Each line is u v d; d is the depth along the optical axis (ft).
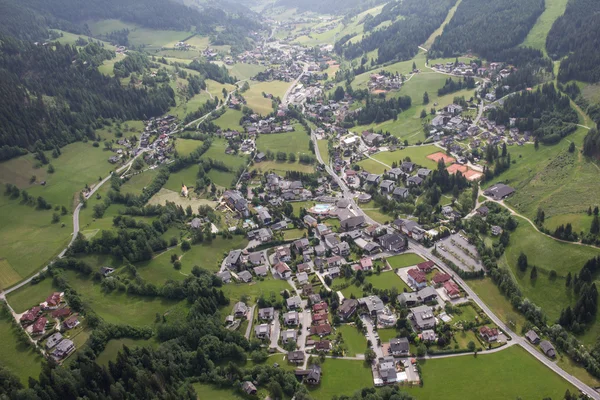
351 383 545.44
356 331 623.77
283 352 600.39
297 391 523.29
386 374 541.34
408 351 578.66
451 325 616.39
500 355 565.94
